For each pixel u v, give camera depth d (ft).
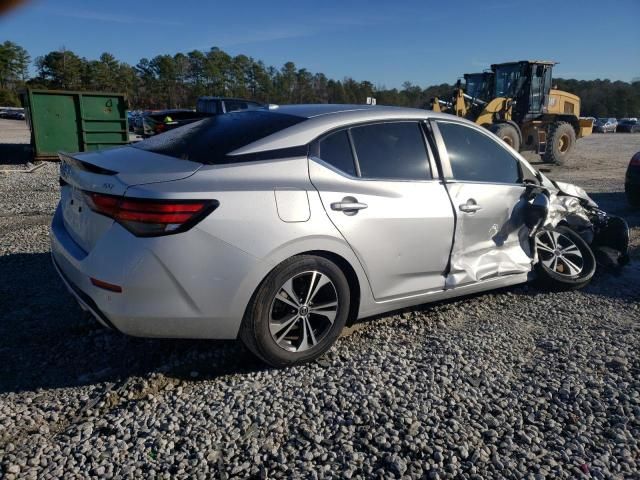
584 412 9.32
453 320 13.16
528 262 14.33
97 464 7.87
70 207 11.16
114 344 11.48
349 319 11.65
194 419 8.93
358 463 7.97
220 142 10.71
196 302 9.32
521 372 10.64
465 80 58.39
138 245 9.03
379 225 11.05
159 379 10.14
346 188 10.82
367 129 11.68
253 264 9.55
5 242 19.03
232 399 9.48
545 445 8.47
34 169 41.29
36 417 8.98
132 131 100.01
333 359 11.04
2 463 7.80
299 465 7.91
